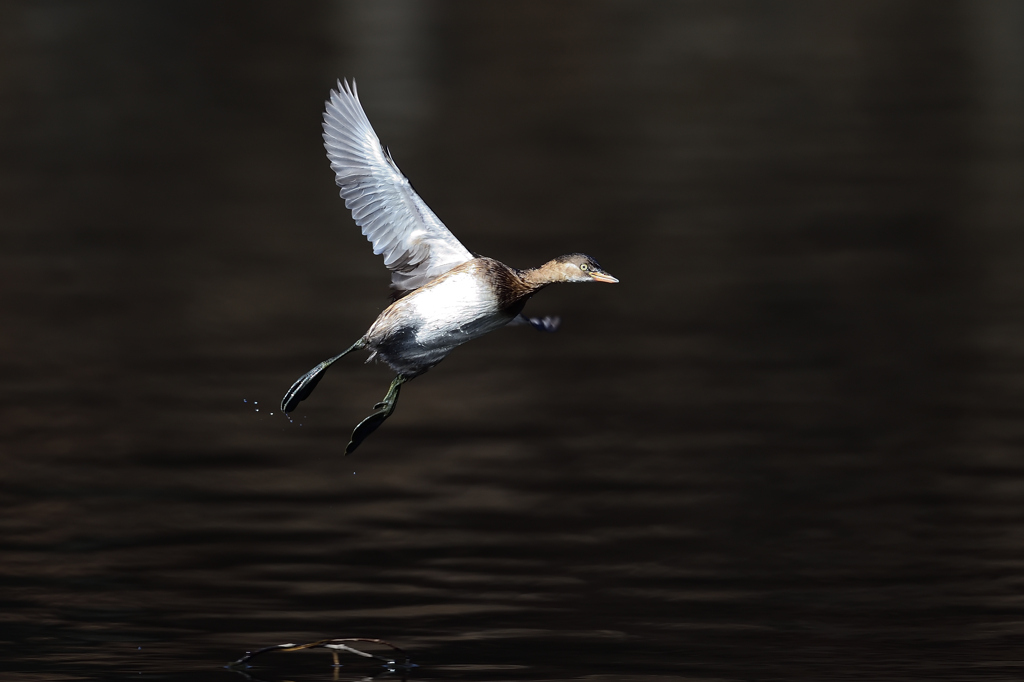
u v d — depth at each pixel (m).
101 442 14.05
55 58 38.69
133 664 9.38
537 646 9.77
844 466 13.55
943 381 15.99
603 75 36.94
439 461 13.75
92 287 19.72
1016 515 12.28
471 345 17.84
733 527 12.10
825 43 41.12
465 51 39.81
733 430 14.55
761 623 10.19
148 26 43.53
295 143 30.11
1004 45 40.47
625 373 16.50
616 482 13.19
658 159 28.36
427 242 8.95
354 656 9.54
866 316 18.59
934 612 10.40
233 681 9.12
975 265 20.98
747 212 24.20
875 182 26.30
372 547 11.66
